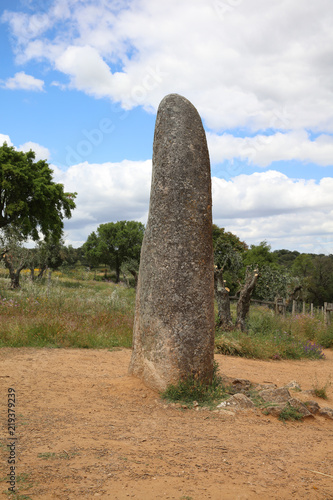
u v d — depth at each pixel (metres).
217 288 13.82
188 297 5.34
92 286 30.05
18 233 26.45
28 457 3.04
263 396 5.70
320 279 43.09
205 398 5.25
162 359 5.30
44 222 30.83
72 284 29.16
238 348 10.66
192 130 5.76
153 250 5.54
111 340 10.09
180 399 5.13
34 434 3.60
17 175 27.58
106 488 2.66
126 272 35.06
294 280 26.94
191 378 5.28
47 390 5.33
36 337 9.15
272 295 25.89
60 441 3.46
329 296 42.91
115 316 12.27
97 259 63.28
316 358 11.52
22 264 24.58
